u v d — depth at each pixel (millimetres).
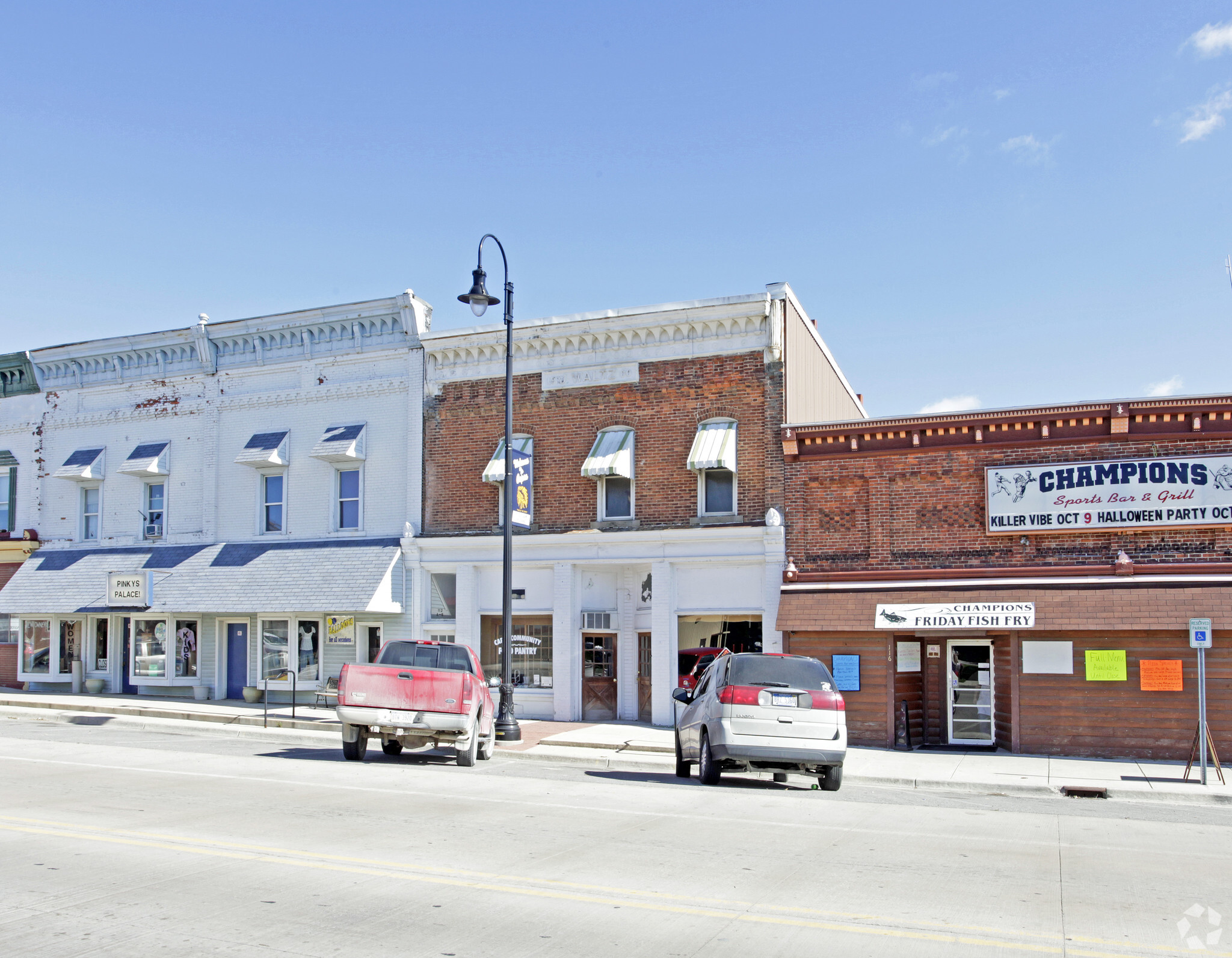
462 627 25906
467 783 14930
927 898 8445
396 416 27719
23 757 16938
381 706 16688
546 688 25484
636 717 24719
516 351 26203
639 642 24969
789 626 21750
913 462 22250
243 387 29734
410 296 27359
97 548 31078
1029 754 20297
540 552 25281
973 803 14945
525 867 9266
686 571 24109
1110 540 20641
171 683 28781
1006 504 21266
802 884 8852
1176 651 19578
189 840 10109
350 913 7613
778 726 14953
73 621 31156
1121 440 20766
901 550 22172
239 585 27531
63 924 7207
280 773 15289
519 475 24719
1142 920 7898
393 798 13172
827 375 29031
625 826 11570
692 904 8070
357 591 26000
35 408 32625
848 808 13641
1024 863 10023
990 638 21797
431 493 26984
